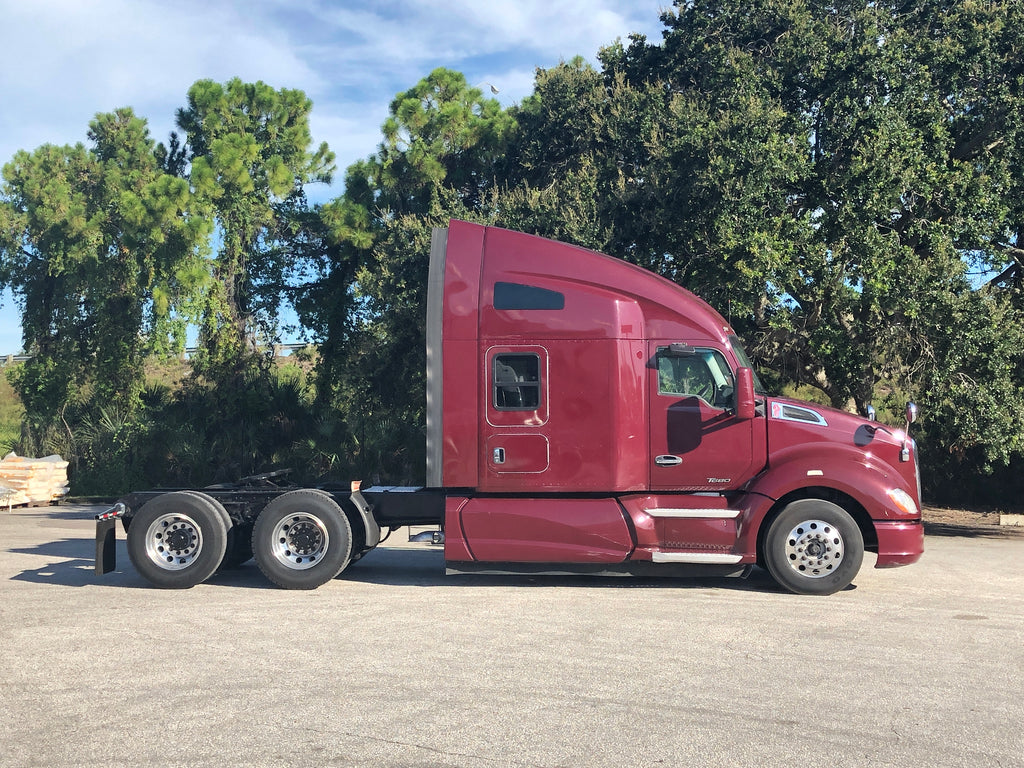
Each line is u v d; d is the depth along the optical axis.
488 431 9.09
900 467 9.05
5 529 15.43
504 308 9.15
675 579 9.83
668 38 20.52
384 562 11.22
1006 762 4.45
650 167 16.53
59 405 31.86
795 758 4.46
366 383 22.75
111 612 7.93
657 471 9.11
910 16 17.55
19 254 34.75
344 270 28.98
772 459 9.05
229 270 28.38
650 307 9.23
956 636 7.14
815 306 15.78
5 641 6.80
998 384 14.48
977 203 14.70
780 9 18.03
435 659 6.26
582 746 4.59
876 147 14.44
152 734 4.75
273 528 9.19
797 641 6.88
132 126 39.59
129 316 31.17
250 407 27.25
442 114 24.38
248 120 29.89
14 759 4.43
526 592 8.95
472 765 4.33
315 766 4.32
